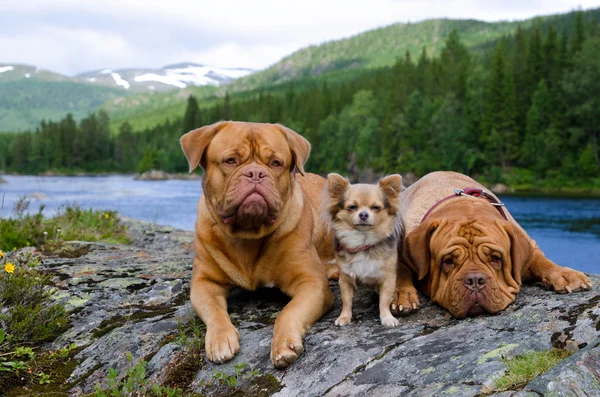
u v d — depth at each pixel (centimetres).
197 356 166
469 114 3250
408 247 189
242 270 196
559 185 2597
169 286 224
